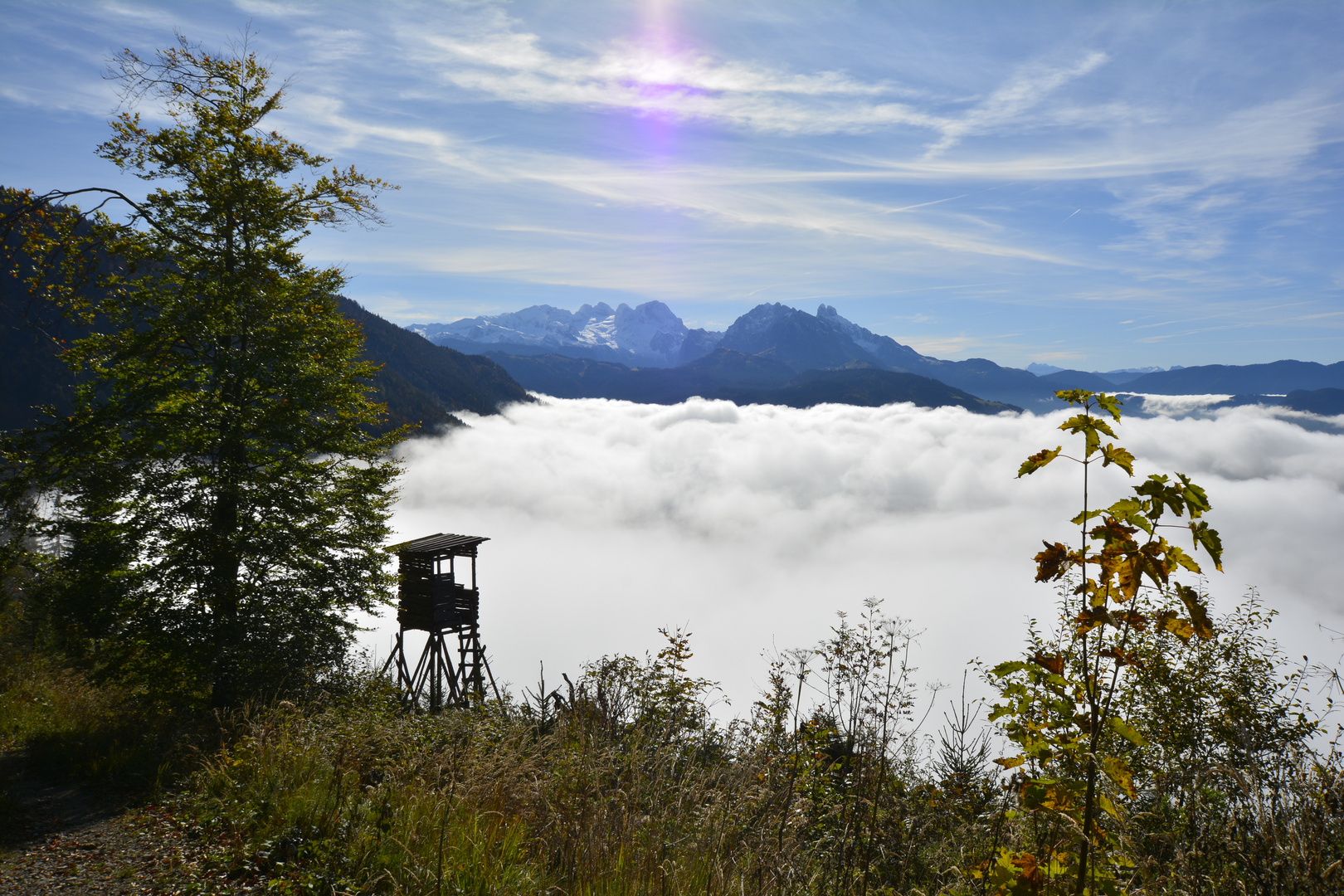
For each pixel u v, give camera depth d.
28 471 15.25
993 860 2.91
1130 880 2.96
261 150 18.34
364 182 19.92
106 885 5.55
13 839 6.51
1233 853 3.17
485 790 5.85
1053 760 2.60
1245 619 8.94
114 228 16.34
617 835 4.84
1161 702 7.86
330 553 18.14
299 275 19.58
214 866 5.72
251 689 13.86
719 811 5.04
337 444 18.56
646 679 7.63
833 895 4.13
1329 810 3.09
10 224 14.16
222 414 16.28
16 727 10.96
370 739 7.82
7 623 19.05
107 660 16.02
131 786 8.20
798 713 5.56
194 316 16.77
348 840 5.72
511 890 4.66
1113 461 2.37
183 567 15.88
